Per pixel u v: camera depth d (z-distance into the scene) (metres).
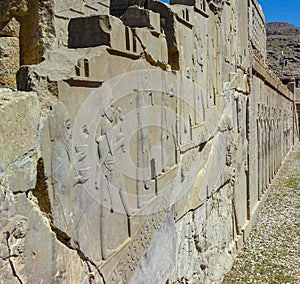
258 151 12.03
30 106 2.22
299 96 33.09
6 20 4.49
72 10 4.95
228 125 7.62
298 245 9.08
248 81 9.87
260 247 8.96
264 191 13.59
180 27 5.00
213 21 6.71
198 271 5.92
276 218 11.29
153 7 4.79
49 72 2.54
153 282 4.16
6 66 4.49
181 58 5.05
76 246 2.71
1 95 2.13
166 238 4.59
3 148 2.01
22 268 2.17
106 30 3.19
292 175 18.62
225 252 7.68
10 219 2.08
